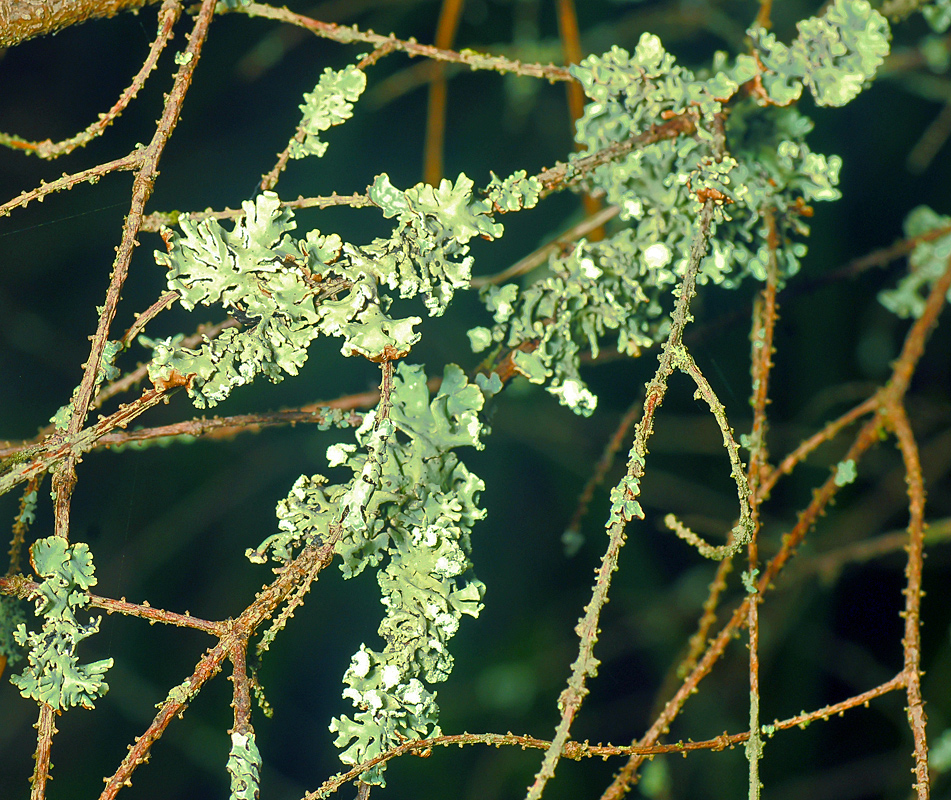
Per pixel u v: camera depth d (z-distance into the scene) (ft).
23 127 3.19
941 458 3.32
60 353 3.30
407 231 1.69
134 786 3.01
